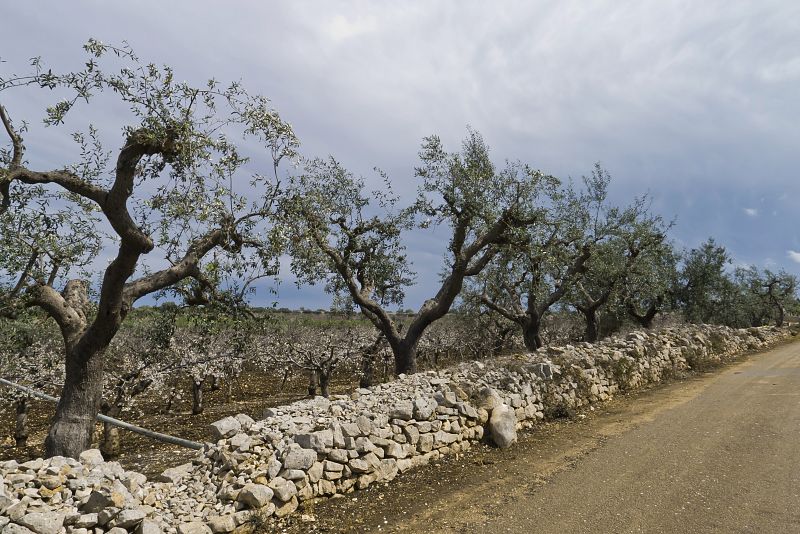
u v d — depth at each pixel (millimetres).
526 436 9195
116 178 7305
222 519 5254
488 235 13219
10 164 7391
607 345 14664
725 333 21609
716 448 7828
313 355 18891
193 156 7707
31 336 11867
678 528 5207
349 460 6645
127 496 4949
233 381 23344
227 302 9305
